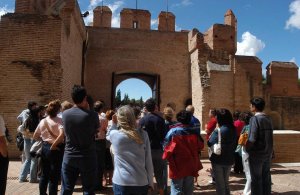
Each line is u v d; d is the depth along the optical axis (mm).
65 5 14367
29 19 12570
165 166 6789
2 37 12469
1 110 12133
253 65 21969
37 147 7461
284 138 12250
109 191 7551
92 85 21172
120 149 4246
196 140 5527
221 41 21688
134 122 4395
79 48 18266
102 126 7520
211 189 7902
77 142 4996
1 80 12281
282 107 21828
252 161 6035
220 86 19406
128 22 25469
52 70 12352
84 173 5012
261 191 6004
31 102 8469
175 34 22547
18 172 9555
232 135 6035
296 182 8609
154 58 22062
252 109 6328
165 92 21875
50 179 5871
